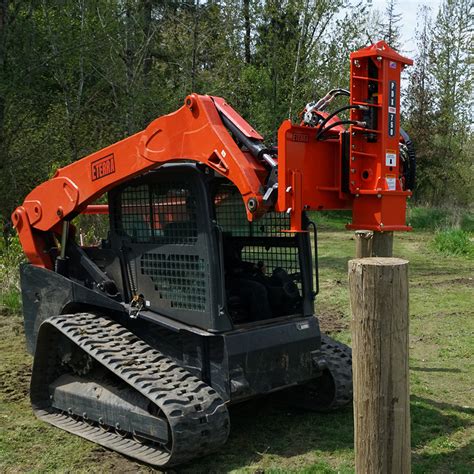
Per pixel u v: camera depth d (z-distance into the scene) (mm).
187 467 4316
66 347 5160
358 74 4020
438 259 15430
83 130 15945
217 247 4418
